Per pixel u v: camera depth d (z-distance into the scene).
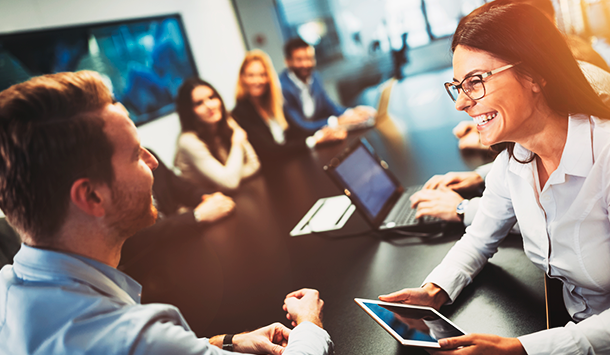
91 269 0.64
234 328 1.11
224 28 6.55
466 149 2.05
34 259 0.62
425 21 7.57
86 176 0.61
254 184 2.58
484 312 0.92
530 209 0.87
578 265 0.81
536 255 0.91
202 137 2.88
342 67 8.01
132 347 0.56
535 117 0.75
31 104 0.57
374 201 1.53
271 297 1.22
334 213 1.73
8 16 3.17
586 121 0.75
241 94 3.32
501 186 0.96
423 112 3.37
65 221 0.62
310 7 7.73
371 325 0.97
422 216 1.42
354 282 1.18
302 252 1.46
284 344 0.92
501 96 0.73
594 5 3.50
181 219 1.98
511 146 0.87
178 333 0.60
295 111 3.72
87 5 3.88
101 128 0.62
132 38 4.38
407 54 7.75
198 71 5.46
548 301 0.90
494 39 0.70
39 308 0.58
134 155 0.67
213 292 1.35
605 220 0.76
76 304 0.58
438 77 6.15
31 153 0.58
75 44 3.70
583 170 0.75
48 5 3.49
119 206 0.66
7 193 0.60
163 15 4.97
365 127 3.31
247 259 1.54
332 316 1.05
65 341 0.56
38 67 3.36
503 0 0.76
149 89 4.49
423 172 1.93
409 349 0.85
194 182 2.80
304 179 2.36
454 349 0.73
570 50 0.73
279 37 7.43
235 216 2.04
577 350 0.71
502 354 0.71
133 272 1.66
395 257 1.26
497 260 1.11
